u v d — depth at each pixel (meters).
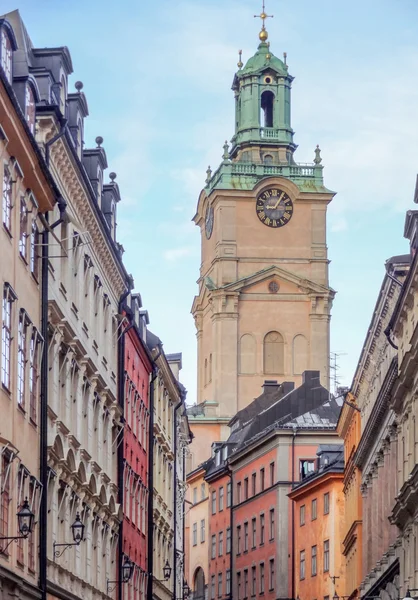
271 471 125.88
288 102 163.00
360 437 93.56
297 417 126.62
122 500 69.38
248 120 161.88
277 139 160.75
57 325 50.97
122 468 69.56
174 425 100.31
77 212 56.19
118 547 68.88
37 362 47.19
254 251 157.00
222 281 156.25
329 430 123.75
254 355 155.75
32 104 46.78
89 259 58.94
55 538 51.41
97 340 62.34
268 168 159.00
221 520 141.50
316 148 159.75
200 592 148.88
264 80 162.50
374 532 85.62
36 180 44.88
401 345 70.06
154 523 88.06
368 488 89.50
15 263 42.88
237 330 155.88
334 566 109.88
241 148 162.00
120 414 68.38
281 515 122.75
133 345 76.50
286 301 156.38
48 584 49.28
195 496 151.88
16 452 42.00
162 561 93.06
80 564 57.31
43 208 47.47
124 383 71.25
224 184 157.25
